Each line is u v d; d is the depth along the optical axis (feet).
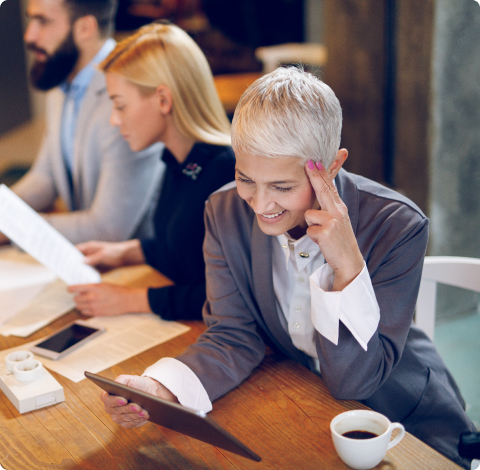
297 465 3.10
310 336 4.00
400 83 9.28
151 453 3.27
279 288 4.04
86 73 7.75
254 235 3.94
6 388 3.86
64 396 3.87
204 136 5.36
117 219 7.34
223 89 16.88
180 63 5.30
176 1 23.72
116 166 7.26
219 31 24.14
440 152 9.13
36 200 8.30
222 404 3.67
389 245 3.56
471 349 9.06
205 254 4.27
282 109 3.05
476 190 9.73
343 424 3.12
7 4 23.71
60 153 8.16
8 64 23.95
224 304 4.12
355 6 9.70
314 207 3.57
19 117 24.79
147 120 5.45
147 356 4.36
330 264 3.27
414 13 8.74
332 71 10.41
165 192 5.86
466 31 8.77
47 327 5.00
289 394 3.74
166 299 4.96
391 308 3.52
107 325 4.91
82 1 7.39
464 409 4.62
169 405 2.87
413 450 3.15
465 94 9.09
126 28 23.75
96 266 6.27
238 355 3.92
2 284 5.89
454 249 9.86
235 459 3.19
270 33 24.14
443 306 10.05
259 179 3.19
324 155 3.23
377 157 10.13
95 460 3.24
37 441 3.42
